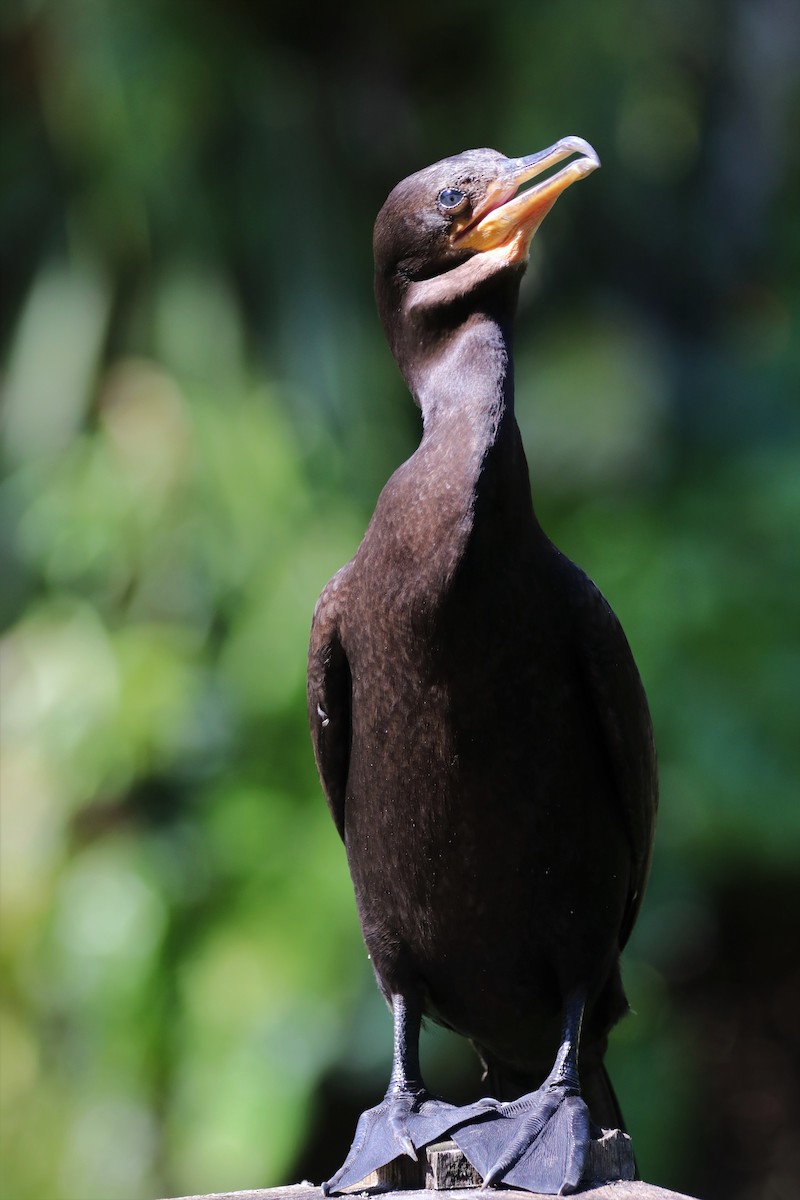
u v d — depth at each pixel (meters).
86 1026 11.80
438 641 5.16
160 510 12.21
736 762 11.90
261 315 12.78
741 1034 13.82
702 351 14.09
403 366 5.84
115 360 12.77
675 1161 12.06
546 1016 5.73
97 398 12.72
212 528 12.20
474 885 5.40
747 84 14.26
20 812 12.11
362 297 13.22
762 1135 13.54
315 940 11.54
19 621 12.73
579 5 13.24
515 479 5.25
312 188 12.98
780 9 14.30
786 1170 13.41
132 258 12.69
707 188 14.34
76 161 12.75
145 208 12.43
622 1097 11.91
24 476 12.64
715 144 14.32
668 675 12.08
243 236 12.71
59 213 13.03
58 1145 11.69
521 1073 6.14
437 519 5.16
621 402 13.05
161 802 12.31
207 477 12.20
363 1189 4.98
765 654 12.16
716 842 11.99
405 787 5.35
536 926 5.47
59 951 11.83
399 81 13.64
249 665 12.05
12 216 13.12
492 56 13.52
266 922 11.66
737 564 12.45
